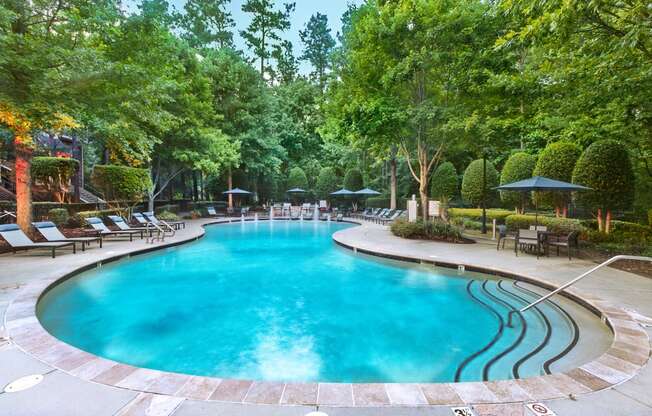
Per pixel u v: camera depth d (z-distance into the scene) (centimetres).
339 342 485
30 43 735
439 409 244
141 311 604
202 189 3127
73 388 265
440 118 1195
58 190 1612
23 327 383
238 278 838
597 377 289
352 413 238
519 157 1650
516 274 710
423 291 707
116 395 257
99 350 455
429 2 1077
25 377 280
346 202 3058
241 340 493
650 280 642
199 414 236
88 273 759
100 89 891
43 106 788
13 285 569
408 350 454
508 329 496
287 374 396
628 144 1147
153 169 2194
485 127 1095
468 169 1941
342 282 797
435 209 1301
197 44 2989
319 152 3491
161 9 966
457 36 1052
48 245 821
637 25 542
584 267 772
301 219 2414
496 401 254
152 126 1278
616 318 436
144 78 896
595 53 760
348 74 1324
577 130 1135
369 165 3119
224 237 1538
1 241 976
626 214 1388
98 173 1578
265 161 2748
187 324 550
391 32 1116
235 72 2609
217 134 2188
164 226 1518
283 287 762
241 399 254
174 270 916
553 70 908
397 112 1188
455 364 412
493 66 1052
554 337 454
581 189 964
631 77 697
